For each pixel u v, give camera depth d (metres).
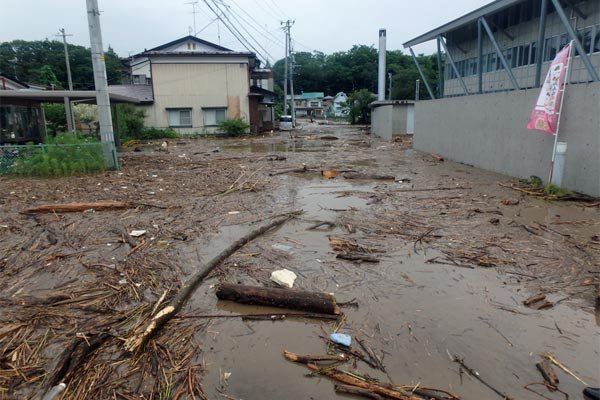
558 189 7.50
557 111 7.86
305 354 2.87
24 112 16.34
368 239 5.23
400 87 49.69
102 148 11.33
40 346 2.98
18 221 6.25
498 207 6.81
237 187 8.70
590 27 13.16
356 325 3.24
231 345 2.99
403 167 11.81
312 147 18.61
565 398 2.44
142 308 3.48
